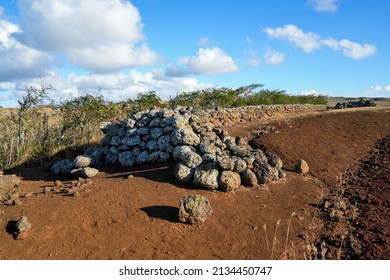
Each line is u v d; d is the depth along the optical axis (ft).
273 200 24.45
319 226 21.16
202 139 28.30
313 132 42.42
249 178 25.77
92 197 22.04
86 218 19.74
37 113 37.73
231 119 46.29
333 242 19.26
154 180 25.31
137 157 28.86
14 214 19.86
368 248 18.33
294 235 19.92
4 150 31.78
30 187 24.66
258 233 19.88
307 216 22.44
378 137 41.86
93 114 39.70
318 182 29.09
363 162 34.17
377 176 29.89
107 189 23.47
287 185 27.45
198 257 17.56
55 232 18.45
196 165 25.52
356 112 58.23
